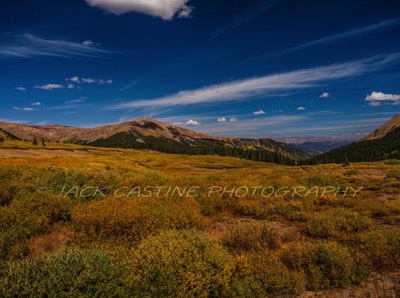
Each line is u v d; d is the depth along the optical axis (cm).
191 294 531
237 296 561
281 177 2567
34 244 787
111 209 901
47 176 1514
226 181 2211
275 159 14250
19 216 868
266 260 718
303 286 612
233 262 650
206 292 538
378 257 743
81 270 496
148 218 891
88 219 860
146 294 499
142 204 1119
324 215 1105
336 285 635
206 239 696
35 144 12450
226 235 909
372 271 714
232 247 846
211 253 623
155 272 543
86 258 523
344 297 579
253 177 2792
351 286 632
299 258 729
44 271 478
